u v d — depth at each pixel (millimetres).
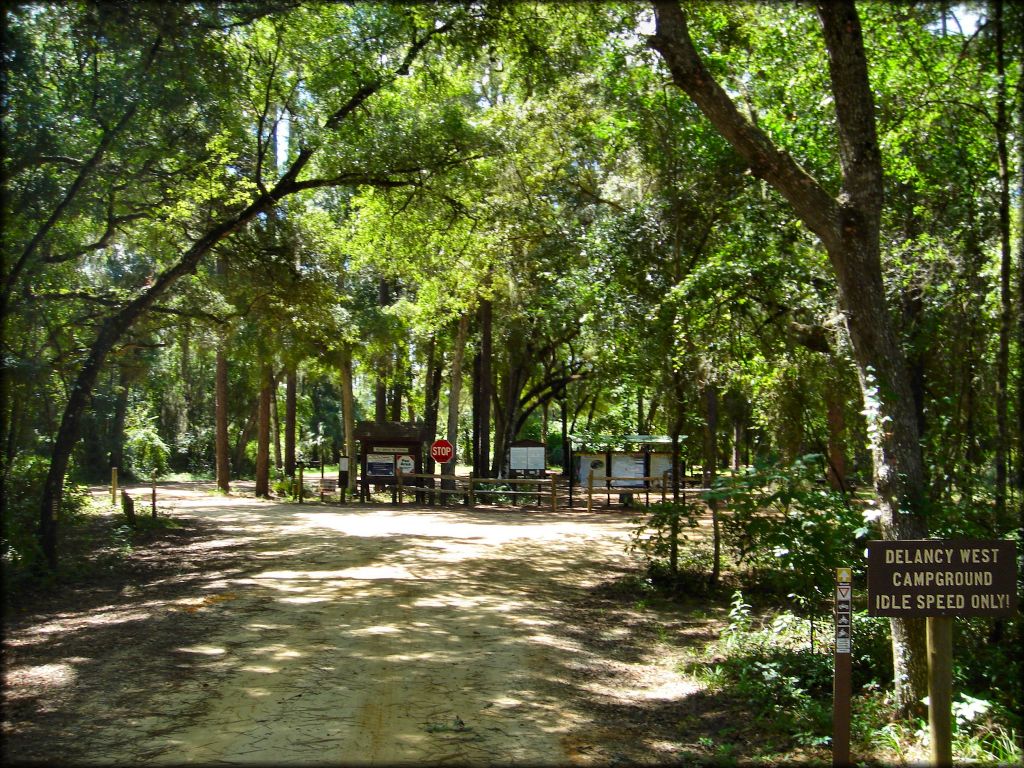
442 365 38125
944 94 11172
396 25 14977
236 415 51969
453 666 7805
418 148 16078
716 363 13477
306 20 14938
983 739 5699
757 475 8594
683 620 10289
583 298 16125
